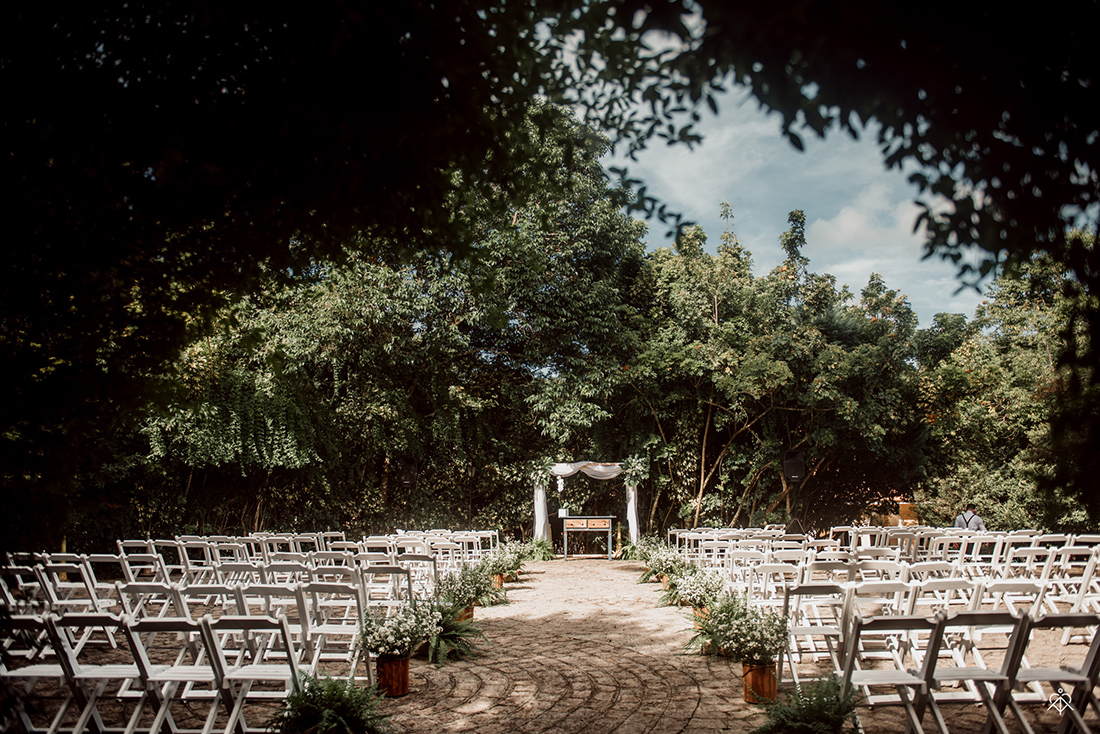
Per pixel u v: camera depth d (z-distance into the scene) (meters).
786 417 16.05
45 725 4.23
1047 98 2.27
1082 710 3.57
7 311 3.43
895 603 5.15
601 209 15.88
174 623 3.72
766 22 1.91
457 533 10.63
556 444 17.11
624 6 2.21
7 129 3.14
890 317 16.14
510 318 16.47
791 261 17.00
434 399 16.19
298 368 13.87
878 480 16.81
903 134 2.41
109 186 3.56
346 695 3.97
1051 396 2.69
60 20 3.05
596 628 7.33
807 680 5.05
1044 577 6.05
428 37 3.30
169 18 3.18
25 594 3.23
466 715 4.50
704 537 9.84
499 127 3.95
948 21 2.07
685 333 16.31
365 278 14.28
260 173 3.68
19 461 3.24
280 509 14.84
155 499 12.86
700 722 4.27
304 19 3.18
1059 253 2.55
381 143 3.51
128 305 4.23
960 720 4.18
